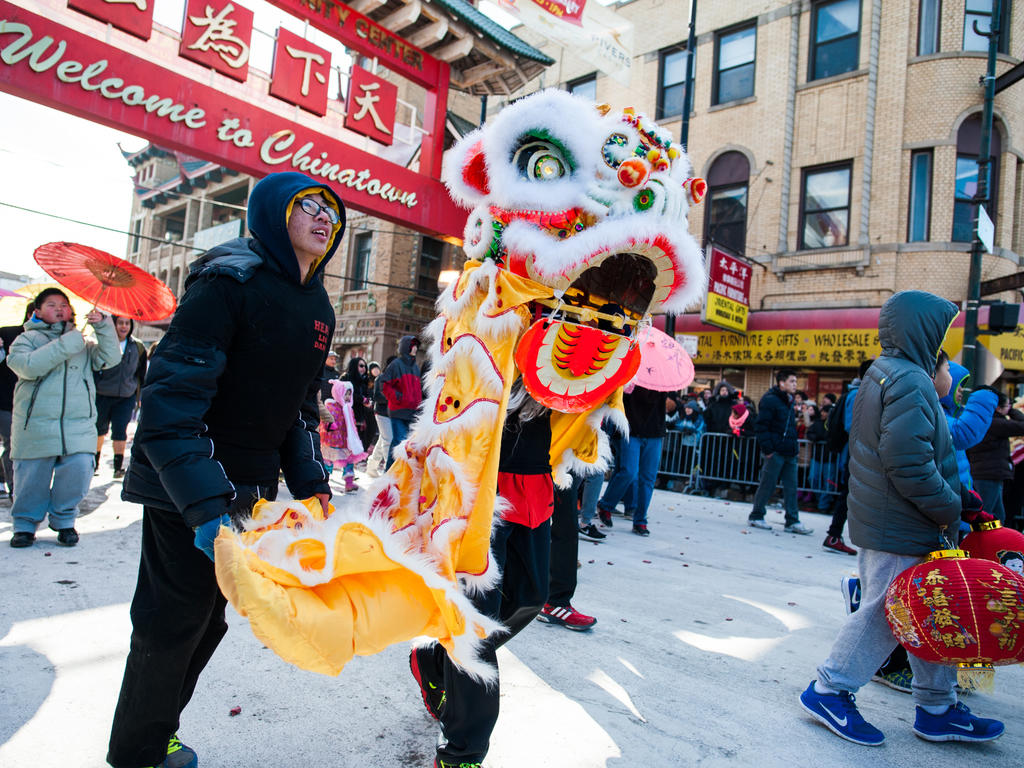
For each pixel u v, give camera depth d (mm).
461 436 1825
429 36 10016
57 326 4398
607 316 2057
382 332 18500
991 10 13211
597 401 2205
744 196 14914
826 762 2436
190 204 27156
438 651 2260
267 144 8742
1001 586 2316
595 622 3699
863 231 13312
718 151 15227
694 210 15492
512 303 1901
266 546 1528
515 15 10336
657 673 3129
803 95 14234
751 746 2498
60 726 2234
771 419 7527
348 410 7617
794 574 5398
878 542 2660
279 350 1796
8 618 3084
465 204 2207
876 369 2785
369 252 19516
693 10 10945
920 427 2553
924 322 2713
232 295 1708
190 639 1781
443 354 1971
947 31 13078
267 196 1818
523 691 2816
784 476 7629
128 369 7316
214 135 8312
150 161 28250
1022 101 13281
